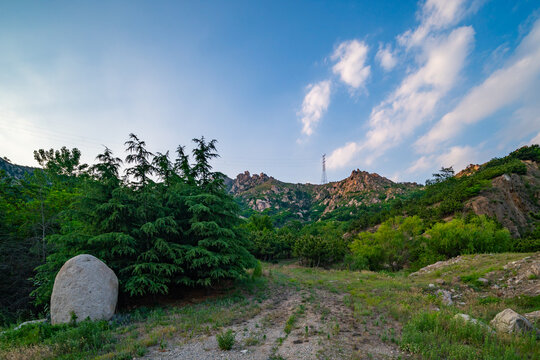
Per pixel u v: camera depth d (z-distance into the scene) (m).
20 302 13.52
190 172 14.58
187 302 11.55
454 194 55.81
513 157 86.81
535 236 27.72
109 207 10.52
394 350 5.68
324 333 6.90
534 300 9.65
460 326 6.43
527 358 5.04
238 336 6.83
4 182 21.39
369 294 12.27
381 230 34.50
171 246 11.33
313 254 39.88
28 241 16.30
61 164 27.47
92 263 9.30
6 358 5.46
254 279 16.09
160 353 5.70
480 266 15.35
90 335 6.67
